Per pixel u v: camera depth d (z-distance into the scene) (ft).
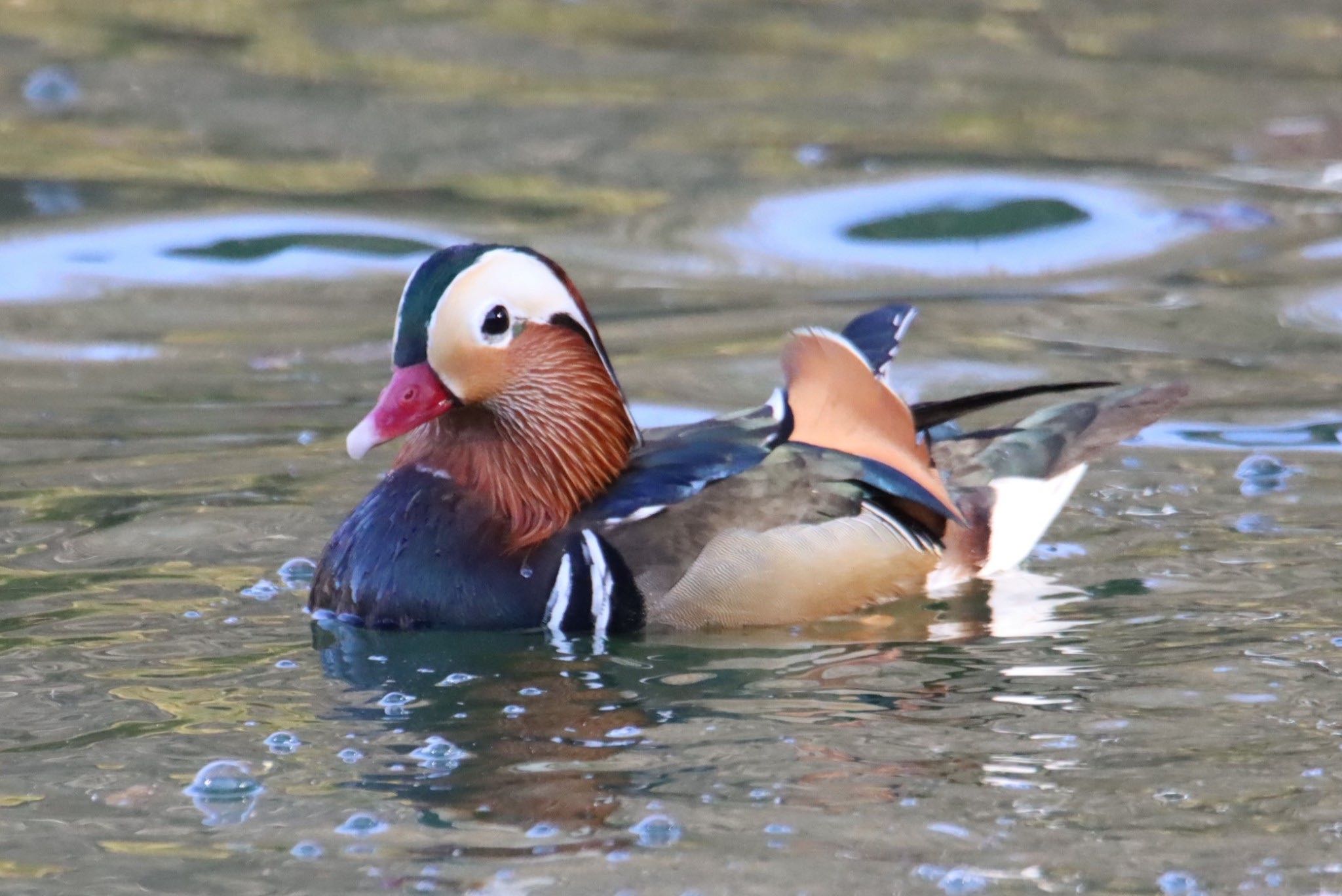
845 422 36.11
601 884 24.07
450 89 71.72
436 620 34.37
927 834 25.38
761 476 35.55
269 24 79.82
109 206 60.03
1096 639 32.91
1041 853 24.84
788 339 36.60
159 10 81.41
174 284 55.01
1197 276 54.80
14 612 33.96
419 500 35.29
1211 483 40.57
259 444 43.42
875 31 80.79
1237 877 24.16
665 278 55.42
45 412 45.42
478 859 24.80
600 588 34.37
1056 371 47.78
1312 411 44.70
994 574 36.94
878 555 35.35
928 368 48.14
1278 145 65.31
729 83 73.26
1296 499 39.55
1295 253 56.29
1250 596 34.65
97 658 32.04
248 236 58.23
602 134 67.10
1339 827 25.46
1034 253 57.06
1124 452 42.57
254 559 36.88
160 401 46.26
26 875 24.44
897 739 28.66
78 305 53.26
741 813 26.08
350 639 33.81
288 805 26.50
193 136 66.33
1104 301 53.21
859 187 61.57
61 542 37.50
